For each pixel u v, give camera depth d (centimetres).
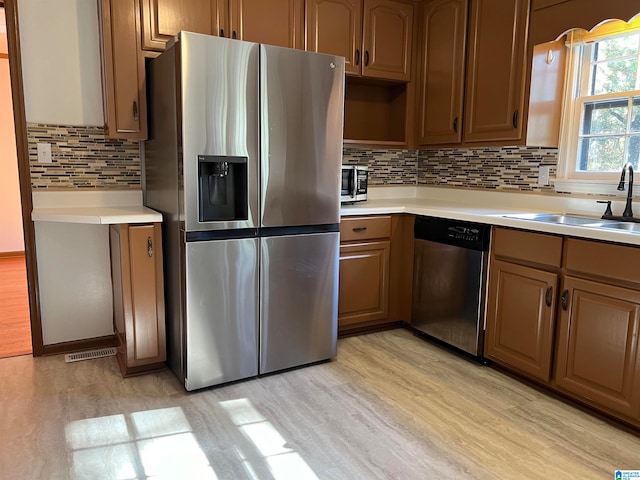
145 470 175
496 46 283
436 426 207
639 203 246
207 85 217
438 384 246
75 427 202
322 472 175
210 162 225
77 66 268
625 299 196
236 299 239
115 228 260
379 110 366
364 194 331
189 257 224
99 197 280
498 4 279
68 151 270
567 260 217
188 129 215
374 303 312
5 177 541
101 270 287
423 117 341
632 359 195
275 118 237
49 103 263
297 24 290
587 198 269
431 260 294
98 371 258
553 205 288
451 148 337
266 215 241
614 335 201
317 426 206
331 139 257
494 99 287
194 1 259
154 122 255
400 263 320
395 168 380
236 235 236
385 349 293
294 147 245
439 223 287
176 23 256
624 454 188
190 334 229
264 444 192
